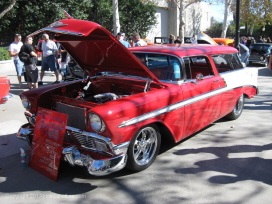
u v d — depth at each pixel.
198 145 4.70
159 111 3.69
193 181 3.57
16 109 6.39
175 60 4.21
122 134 3.27
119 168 3.35
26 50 7.52
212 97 4.69
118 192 3.32
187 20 32.88
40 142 3.67
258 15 33.34
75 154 3.29
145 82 4.08
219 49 5.18
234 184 3.50
